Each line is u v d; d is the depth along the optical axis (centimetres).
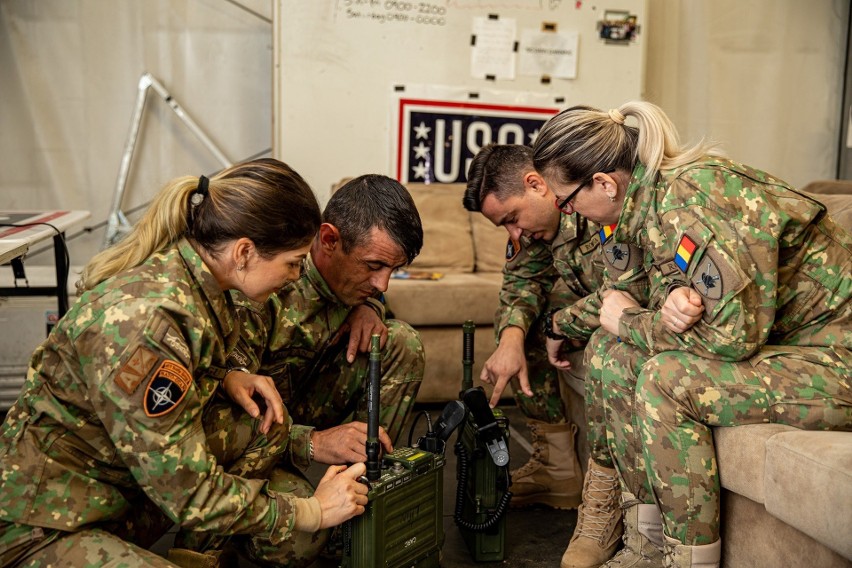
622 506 174
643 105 161
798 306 159
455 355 326
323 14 388
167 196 134
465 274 372
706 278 146
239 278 137
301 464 174
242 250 132
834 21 466
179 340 126
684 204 151
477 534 182
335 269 180
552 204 205
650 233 158
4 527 128
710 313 146
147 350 122
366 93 398
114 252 135
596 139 160
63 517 129
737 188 151
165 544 192
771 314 148
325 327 190
